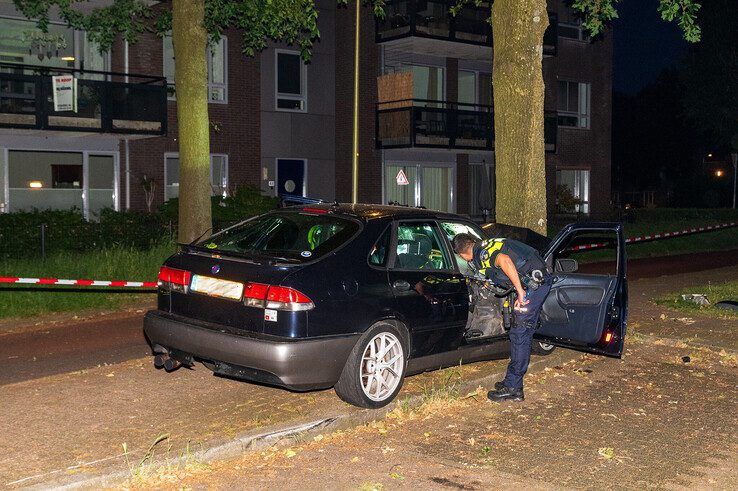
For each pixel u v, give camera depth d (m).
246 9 15.23
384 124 25.91
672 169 61.59
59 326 10.73
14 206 19.33
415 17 24.88
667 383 7.89
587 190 31.80
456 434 6.20
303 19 14.73
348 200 25.70
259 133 23.45
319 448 5.80
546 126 29.30
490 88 29.61
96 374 7.68
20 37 19.34
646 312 11.62
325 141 25.45
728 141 44.75
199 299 6.52
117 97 19.36
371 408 6.53
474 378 7.54
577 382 7.88
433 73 28.02
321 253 6.40
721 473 5.48
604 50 31.88
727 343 9.34
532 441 6.07
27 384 7.28
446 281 7.18
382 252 6.75
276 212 7.36
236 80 22.88
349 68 25.47
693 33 11.33
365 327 6.41
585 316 7.58
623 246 7.64
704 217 32.88
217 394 7.03
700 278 16.31
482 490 5.08
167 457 5.27
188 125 13.28
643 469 5.52
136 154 21.08
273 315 6.04
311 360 6.08
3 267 12.71
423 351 7.00
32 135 19.39
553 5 30.06
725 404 7.19
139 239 16.41
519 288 6.77
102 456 5.38
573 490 5.12
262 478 5.19
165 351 6.83
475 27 26.41
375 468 5.41
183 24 13.09
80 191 20.31
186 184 13.34
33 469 5.11
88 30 18.28
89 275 12.77
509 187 10.01
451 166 28.39
